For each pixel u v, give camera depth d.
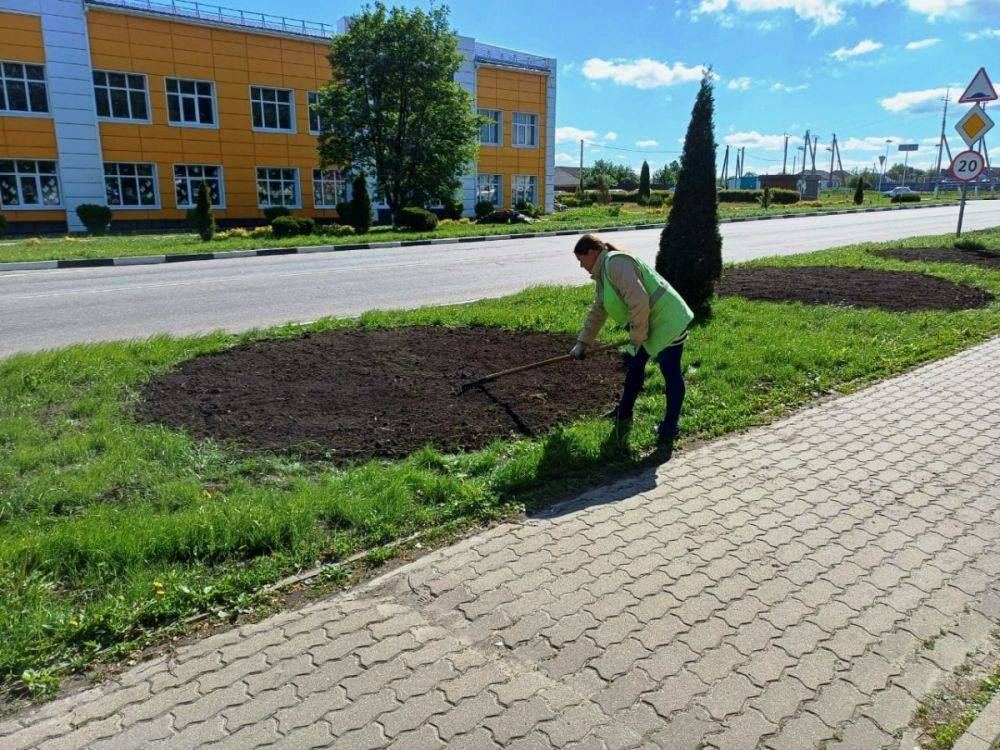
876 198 62.59
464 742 2.22
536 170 42.91
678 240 8.20
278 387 5.78
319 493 3.79
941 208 42.25
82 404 5.20
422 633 2.78
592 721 2.31
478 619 2.87
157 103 29.27
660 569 3.24
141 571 3.12
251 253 18.17
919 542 3.51
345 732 2.27
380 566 3.29
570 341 7.41
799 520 3.72
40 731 2.30
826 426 5.12
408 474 4.05
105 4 27.34
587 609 2.93
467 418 5.11
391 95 27.97
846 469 4.38
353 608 2.95
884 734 2.28
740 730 2.28
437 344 7.27
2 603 2.88
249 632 2.80
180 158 30.16
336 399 5.48
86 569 3.16
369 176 30.16
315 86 33.12
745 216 32.12
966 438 4.89
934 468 4.40
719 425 5.06
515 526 3.66
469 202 39.72
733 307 9.06
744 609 2.94
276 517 3.48
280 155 32.78
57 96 26.89
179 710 2.38
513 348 7.12
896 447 4.74
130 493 3.88
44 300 10.58
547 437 4.74
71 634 2.73
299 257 17.53
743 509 3.85
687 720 2.32
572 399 5.54
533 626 2.82
